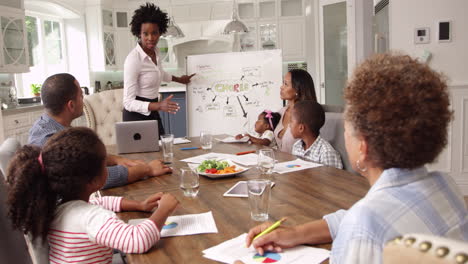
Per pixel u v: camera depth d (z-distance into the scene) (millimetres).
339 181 1575
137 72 2934
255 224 1147
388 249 402
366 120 647
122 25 7352
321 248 969
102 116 3816
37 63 6270
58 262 1057
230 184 1608
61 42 6836
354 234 607
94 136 1124
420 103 609
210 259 938
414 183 645
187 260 939
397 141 625
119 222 1038
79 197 1104
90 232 1019
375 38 3982
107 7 7062
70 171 1044
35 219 1008
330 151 2055
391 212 612
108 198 1350
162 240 1065
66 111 1828
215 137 2980
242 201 1376
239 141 2688
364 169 738
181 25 7078
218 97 3557
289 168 1835
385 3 3844
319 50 6344
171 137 2225
